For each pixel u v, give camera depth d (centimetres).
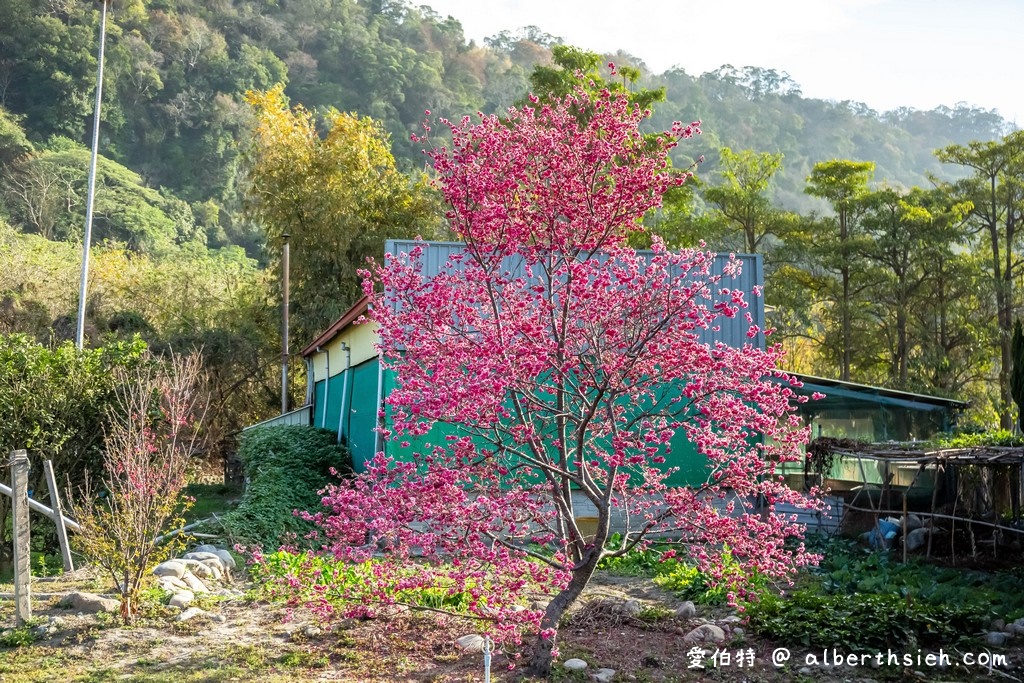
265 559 1084
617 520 1368
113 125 6638
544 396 954
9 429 1284
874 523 1417
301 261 2967
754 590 933
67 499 1355
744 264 1473
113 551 855
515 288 779
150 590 920
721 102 13188
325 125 7525
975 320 2928
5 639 783
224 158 7012
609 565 1157
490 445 905
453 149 717
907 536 1321
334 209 2933
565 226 724
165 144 6931
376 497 673
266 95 3472
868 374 3278
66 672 714
